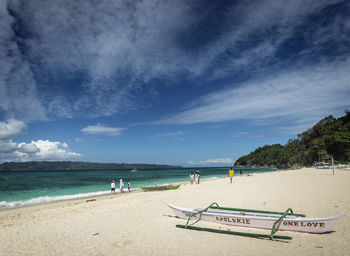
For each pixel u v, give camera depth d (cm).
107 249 589
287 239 614
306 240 599
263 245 573
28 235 767
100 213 1113
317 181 2214
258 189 1762
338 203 1057
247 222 738
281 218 660
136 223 870
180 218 919
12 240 709
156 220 904
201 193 1727
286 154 12494
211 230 708
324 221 634
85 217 1038
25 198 2241
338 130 7231
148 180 4903
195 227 743
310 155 8250
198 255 521
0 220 1136
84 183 4284
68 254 565
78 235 743
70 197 2244
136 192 2452
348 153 6544
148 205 1275
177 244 605
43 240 700
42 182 4609
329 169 4922
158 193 2008
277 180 2566
